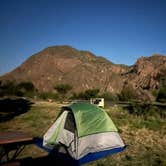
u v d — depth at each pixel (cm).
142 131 1159
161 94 4347
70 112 871
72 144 797
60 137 888
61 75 13400
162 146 918
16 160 702
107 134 875
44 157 757
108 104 2833
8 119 1445
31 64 15638
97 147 826
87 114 863
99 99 2462
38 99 3734
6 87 5203
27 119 1465
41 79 12825
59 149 818
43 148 844
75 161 727
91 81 12094
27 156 762
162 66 11925
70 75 12825
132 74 12488
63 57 16975
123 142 909
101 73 13262
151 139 1015
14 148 741
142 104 1981
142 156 795
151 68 12300
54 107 2155
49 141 883
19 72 14900
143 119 1480
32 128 1209
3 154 696
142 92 6269
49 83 12362
